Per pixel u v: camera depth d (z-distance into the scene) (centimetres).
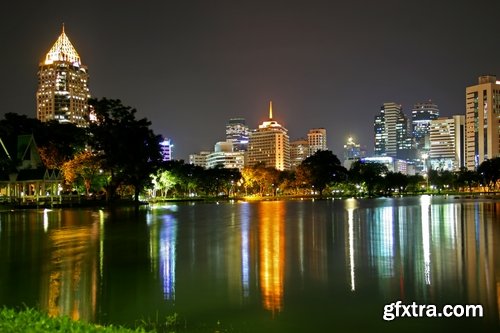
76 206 10219
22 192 10956
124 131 10319
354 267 2797
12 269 2750
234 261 3017
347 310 1919
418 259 3059
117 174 10744
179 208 10169
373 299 2080
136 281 2433
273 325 1741
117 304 2011
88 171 10562
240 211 8750
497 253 3284
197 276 2555
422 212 7794
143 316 1850
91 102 10488
